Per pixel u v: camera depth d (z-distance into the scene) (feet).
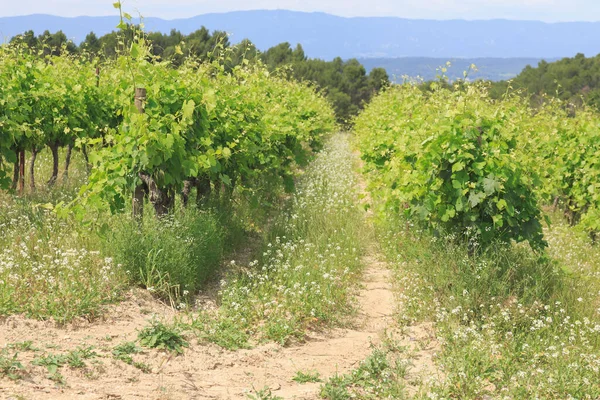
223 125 33.47
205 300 24.66
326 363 19.43
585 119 46.75
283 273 26.27
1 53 39.52
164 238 25.44
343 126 137.59
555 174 42.19
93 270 23.29
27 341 17.03
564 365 18.61
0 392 13.69
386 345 20.76
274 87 58.54
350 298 25.95
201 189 34.58
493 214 26.45
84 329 19.20
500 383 17.65
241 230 34.71
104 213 28.84
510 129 31.76
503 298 23.94
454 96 30.99
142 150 25.21
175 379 16.56
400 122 38.65
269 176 43.16
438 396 16.57
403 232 32.81
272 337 21.06
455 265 25.41
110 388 15.16
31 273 21.95
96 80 43.01
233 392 16.34
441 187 27.45
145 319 21.06
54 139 39.22
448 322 22.16
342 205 40.16
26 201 31.37
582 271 30.04
